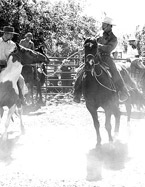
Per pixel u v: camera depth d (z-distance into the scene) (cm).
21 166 682
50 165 686
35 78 1477
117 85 833
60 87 1692
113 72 811
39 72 1557
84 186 565
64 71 1764
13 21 2034
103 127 1061
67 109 1441
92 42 740
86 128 1048
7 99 795
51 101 1664
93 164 690
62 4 2389
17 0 2064
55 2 2306
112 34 791
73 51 2412
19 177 615
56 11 2241
